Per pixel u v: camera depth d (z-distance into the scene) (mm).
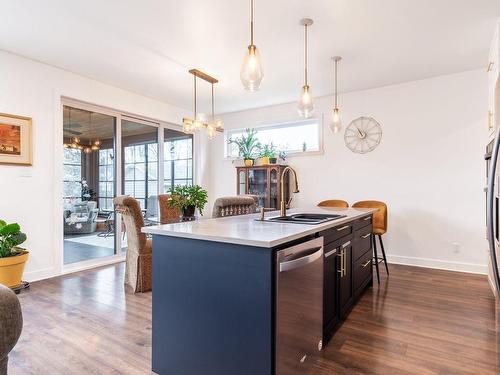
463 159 3965
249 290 1483
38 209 3645
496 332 2289
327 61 3611
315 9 2568
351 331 2307
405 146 4336
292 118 5328
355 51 3354
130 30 2932
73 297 3016
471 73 3908
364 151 4625
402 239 4344
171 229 1799
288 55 3453
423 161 4215
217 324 1582
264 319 1440
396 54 3432
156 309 1813
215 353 1590
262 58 3525
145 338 2203
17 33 2992
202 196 3186
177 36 3043
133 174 4930
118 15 2672
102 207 4527
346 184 4773
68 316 2568
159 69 3887
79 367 1849
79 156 4250
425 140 4199
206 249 1622
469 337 2217
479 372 1798
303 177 5133
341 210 3281
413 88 4273
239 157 5848
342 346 2092
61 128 3885
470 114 3920
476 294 3090
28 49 3340
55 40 3131
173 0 2449
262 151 5465
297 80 4234
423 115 4207
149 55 3482
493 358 1946
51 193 3766
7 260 3047
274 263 1446
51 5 2523
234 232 1667
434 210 4145
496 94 1567
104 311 2674
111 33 2994
